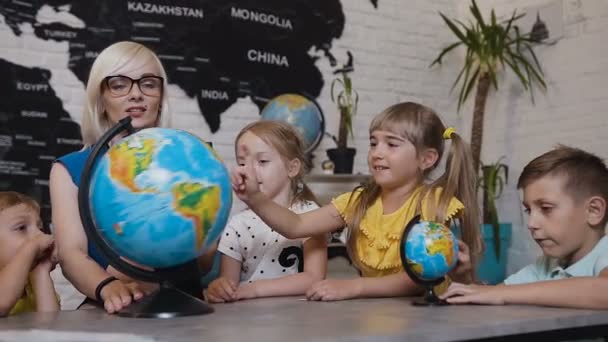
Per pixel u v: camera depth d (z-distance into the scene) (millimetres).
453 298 1132
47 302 1325
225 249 1696
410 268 1133
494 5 4031
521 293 1101
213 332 819
